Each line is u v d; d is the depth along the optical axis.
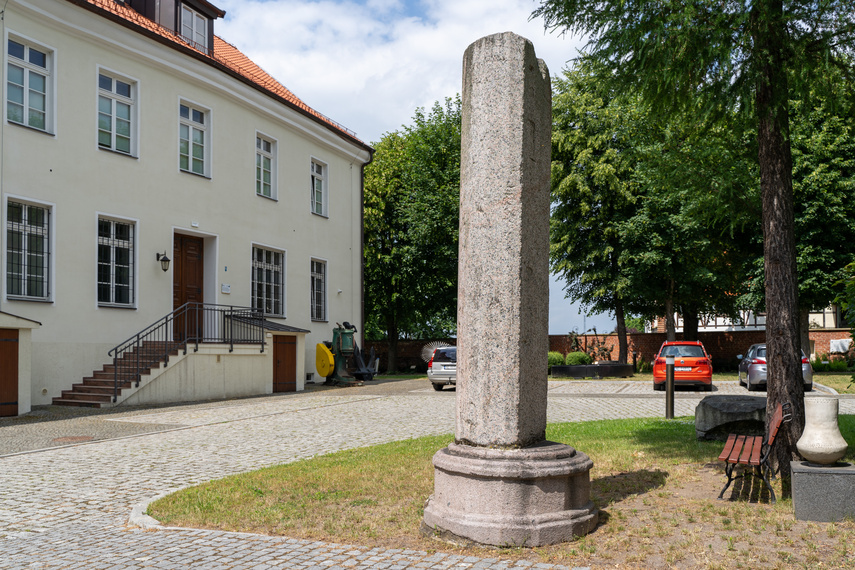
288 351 22.42
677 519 5.69
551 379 28.50
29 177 16.17
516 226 5.41
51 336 16.47
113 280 18.39
